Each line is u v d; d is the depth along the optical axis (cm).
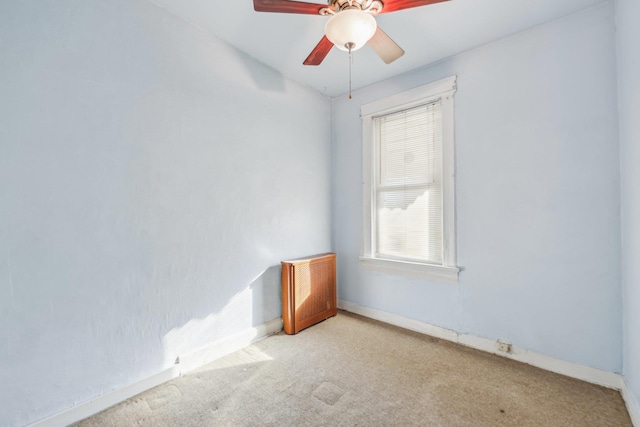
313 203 307
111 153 165
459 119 239
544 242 200
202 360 206
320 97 316
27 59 138
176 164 195
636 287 150
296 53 241
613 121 176
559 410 157
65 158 149
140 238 177
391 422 149
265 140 257
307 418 152
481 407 160
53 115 145
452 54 239
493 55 221
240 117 236
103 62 163
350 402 165
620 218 173
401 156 280
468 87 234
